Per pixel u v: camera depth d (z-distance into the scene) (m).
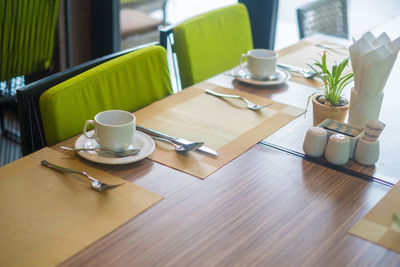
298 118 1.37
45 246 0.85
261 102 1.46
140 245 0.86
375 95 1.23
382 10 2.65
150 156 1.14
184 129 1.28
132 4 2.92
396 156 1.21
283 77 1.62
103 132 1.10
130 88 1.50
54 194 0.99
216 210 0.96
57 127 1.26
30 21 2.17
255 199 1.00
